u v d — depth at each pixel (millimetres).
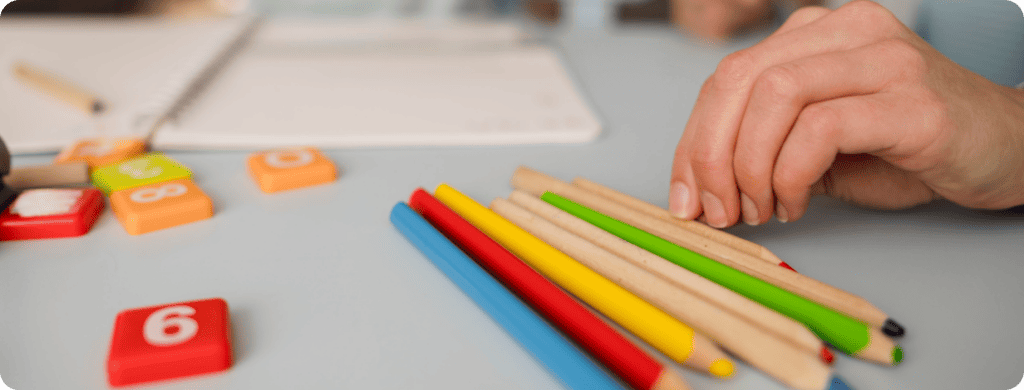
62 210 314
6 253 293
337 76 623
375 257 297
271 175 372
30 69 582
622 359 206
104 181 358
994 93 318
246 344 229
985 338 237
